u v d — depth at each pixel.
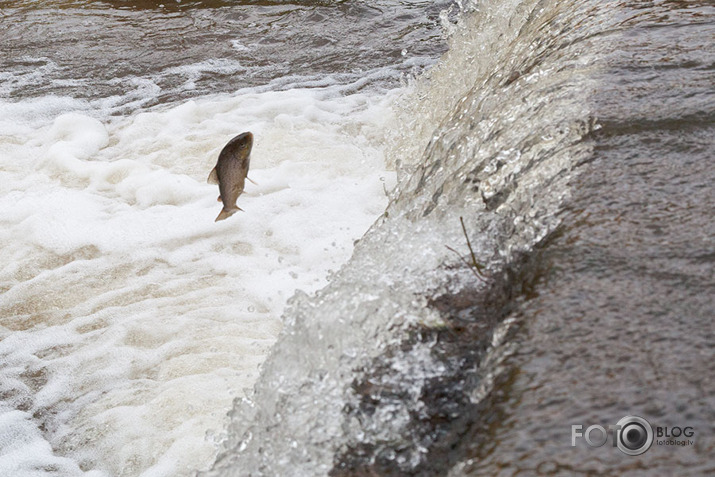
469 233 2.74
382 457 1.92
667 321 1.92
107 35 9.95
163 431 3.64
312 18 10.31
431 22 10.09
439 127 4.66
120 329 4.52
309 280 4.98
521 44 4.80
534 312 2.06
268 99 7.84
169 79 8.61
